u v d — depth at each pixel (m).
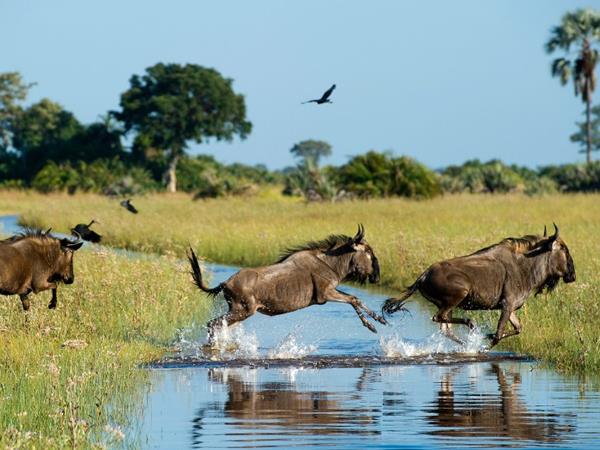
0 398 32.91
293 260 48.22
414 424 32.66
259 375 41.62
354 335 52.06
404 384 39.44
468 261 46.88
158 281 59.97
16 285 45.81
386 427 32.25
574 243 79.50
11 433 27.97
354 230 98.12
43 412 32.44
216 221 121.00
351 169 170.00
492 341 46.94
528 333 48.62
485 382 39.69
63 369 38.28
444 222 107.31
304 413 34.31
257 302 47.47
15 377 36.44
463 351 47.06
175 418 33.59
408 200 161.38
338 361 44.75
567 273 47.62
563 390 37.88
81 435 29.05
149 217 132.38
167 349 47.56
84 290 53.44
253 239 92.56
